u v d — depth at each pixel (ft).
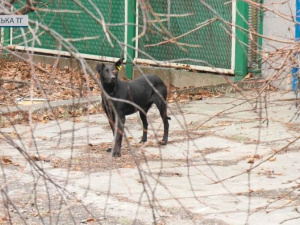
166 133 40.19
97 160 36.52
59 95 49.32
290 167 35.19
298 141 40.11
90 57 60.70
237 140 40.93
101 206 29.17
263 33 53.57
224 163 36.09
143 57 58.85
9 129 42.73
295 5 51.47
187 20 56.80
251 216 27.81
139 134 42.91
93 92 54.03
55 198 30.19
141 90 38.55
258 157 36.86
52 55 62.44
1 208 28.55
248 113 48.01
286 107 47.80
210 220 27.43
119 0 59.47
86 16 60.44
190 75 57.31
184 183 32.45
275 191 31.17
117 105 37.68
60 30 60.08
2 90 17.88
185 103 52.29
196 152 38.52
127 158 36.99
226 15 54.80
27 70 52.01
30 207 28.94
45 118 46.16
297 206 28.91
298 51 17.34
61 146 39.45
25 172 33.91
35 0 18.58
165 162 36.32
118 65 37.88
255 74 54.03
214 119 46.55
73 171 34.47
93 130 43.91
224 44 55.77
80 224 27.17
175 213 28.27
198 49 57.06
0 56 18.15
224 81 56.03
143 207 29.04
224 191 31.14
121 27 59.57
